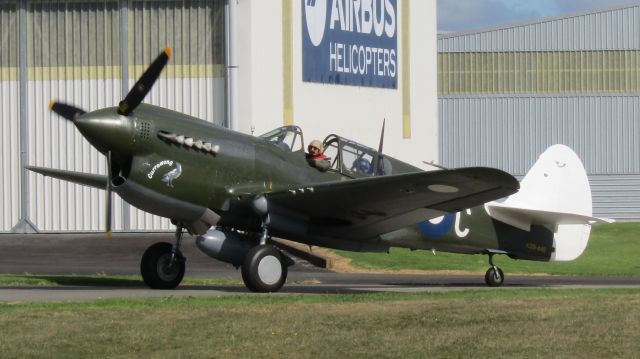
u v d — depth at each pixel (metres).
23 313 18.03
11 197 47.38
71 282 27.30
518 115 71.94
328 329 16.58
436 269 39.25
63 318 17.44
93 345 15.27
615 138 71.56
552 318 17.78
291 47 49.09
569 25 71.50
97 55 47.09
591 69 71.62
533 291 24.50
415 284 30.09
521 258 30.28
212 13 46.62
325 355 14.80
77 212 47.12
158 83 46.84
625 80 71.38
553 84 71.75
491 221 29.22
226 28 46.34
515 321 17.47
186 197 23.67
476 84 72.19
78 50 47.19
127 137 22.81
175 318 17.53
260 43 47.09
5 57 47.50
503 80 72.06
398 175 22.27
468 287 28.48
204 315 17.91
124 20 46.88
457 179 21.92
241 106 46.31
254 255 23.69
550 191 30.69
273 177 24.78
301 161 25.44
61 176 27.75
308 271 36.91
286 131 25.55
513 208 29.08
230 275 32.97
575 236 31.02
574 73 71.62
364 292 24.73
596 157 71.75
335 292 24.69
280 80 48.47
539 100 71.88
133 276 30.55
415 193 23.11
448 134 72.56
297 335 16.09
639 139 71.50
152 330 16.36
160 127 23.27
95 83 47.09
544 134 71.81
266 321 17.30
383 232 25.72
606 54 71.44
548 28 71.75
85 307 19.11
